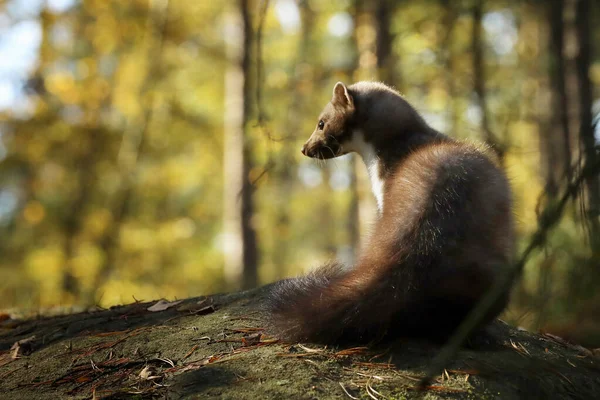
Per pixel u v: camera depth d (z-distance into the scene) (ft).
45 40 61.77
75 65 62.69
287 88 48.19
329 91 47.98
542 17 43.96
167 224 60.54
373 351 12.55
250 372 11.79
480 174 13.10
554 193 10.36
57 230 61.67
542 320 12.37
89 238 59.36
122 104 59.36
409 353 12.41
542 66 43.39
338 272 14.29
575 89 40.55
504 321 16.84
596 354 14.17
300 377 11.51
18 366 14.15
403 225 12.71
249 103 48.80
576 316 12.39
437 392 11.21
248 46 49.96
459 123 43.21
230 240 49.67
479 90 42.19
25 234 63.16
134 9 60.39
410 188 13.20
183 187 69.72
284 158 40.37
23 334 16.48
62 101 59.21
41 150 60.23
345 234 89.66
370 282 12.62
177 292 56.90
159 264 60.85
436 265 12.25
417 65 46.65
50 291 51.62
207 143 65.00
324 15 52.03
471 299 12.22
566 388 12.44
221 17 61.72
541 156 45.65
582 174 9.71
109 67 63.16
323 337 12.84
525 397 11.73
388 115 17.15
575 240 16.25
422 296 12.34
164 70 60.75
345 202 76.64
